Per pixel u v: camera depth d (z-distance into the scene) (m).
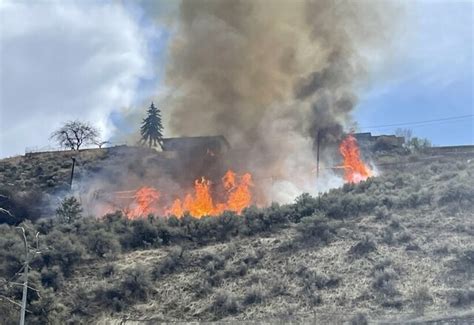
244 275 50.75
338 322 41.59
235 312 46.12
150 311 47.94
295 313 44.31
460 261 47.53
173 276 52.12
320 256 51.28
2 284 50.09
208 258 54.00
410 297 43.75
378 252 50.47
